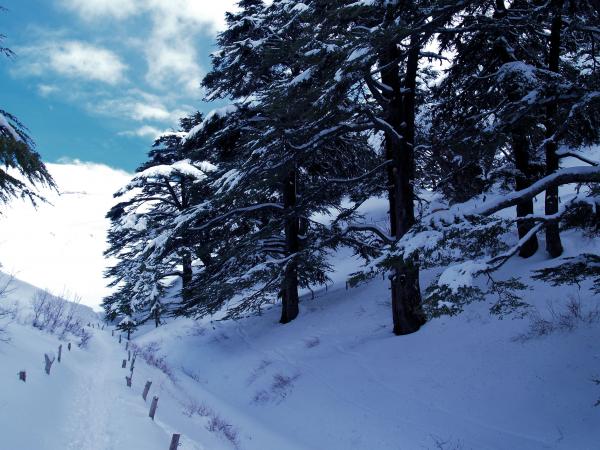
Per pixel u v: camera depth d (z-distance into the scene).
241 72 16.25
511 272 14.02
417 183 16.92
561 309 10.73
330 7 8.95
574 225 7.01
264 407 12.85
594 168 6.18
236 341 19.94
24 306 13.48
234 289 16.73
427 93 15.47
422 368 10.89
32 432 4.95
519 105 6.93
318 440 9.86
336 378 12.24
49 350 9.32
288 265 17.12
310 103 9.34
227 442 8.94
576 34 12.28
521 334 10.50
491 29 10.19
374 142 20.91
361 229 15.03
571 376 8.52
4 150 5.32
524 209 14.72
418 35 7.73
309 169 17.78
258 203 19.41
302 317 19.00
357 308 17.27
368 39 6.80
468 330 11.66
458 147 8.48
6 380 5.86
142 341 23.77
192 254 20.89
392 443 8.68
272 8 15.74
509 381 9.17
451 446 7.98
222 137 15.63
